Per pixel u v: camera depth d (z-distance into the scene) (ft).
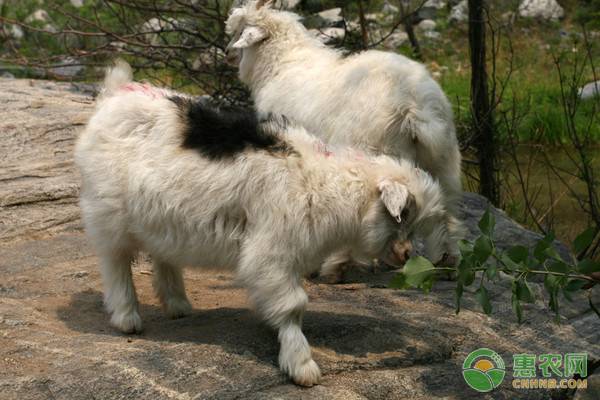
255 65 22.76
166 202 14.44
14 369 13.57
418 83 18.78
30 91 33.14
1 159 24.44
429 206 14.74
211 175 14.26
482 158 29.86
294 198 14.07
